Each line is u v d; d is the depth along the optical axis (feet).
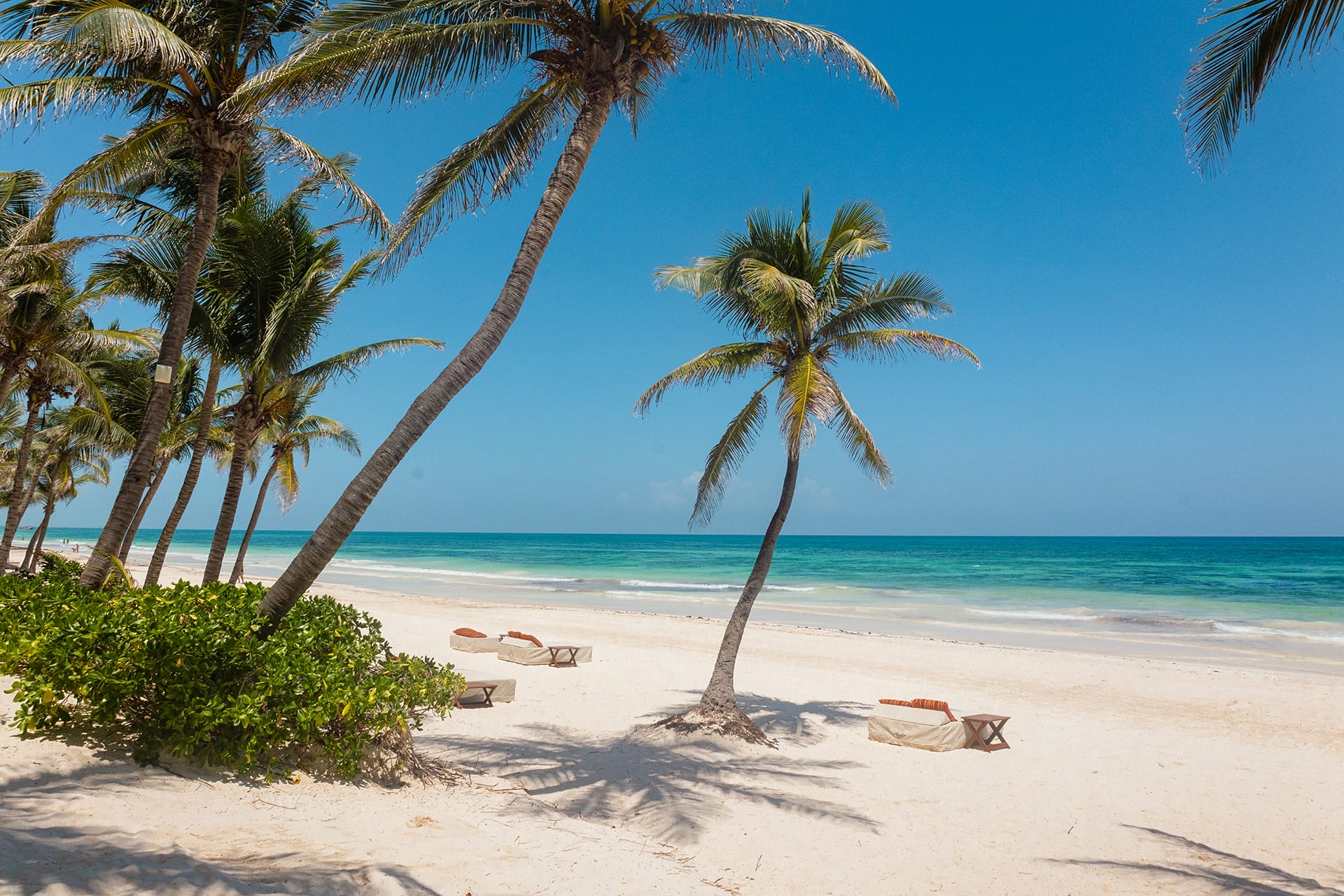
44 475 103.24
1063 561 264.11
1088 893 19.24
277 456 84.99
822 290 35.47
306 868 12.59
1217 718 41.45
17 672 19.39
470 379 20.18
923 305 35.01
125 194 38.17
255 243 38.55
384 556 312.50
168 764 16.65
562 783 26.30
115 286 40.83
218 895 10.80
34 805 13.06
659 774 27.86
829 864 20.38
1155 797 27.89
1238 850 22.89
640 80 24.45
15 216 44.11
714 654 60.34
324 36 20.85
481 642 54.44
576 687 44.11
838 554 322.55
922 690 47.85
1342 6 15.26
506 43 23.48
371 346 47.01
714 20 24.79
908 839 22.71
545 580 177.58
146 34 23.18
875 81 24.91
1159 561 255.29
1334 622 100.01
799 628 82.89
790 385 31.01
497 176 25.70
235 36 32.09
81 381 50.39
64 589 28.45
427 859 14.33
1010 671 55.72
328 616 26.45
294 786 17.42
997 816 25.32
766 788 26.99
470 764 27.50
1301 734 38.01
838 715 39.93
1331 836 24.41
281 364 41.63
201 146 32.48
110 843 12.01
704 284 37.86
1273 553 313.12
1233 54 16.79
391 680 20.06
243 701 17.01
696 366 36.47
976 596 140.26
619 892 14.98
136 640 17.87
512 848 16.35
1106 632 88.69
